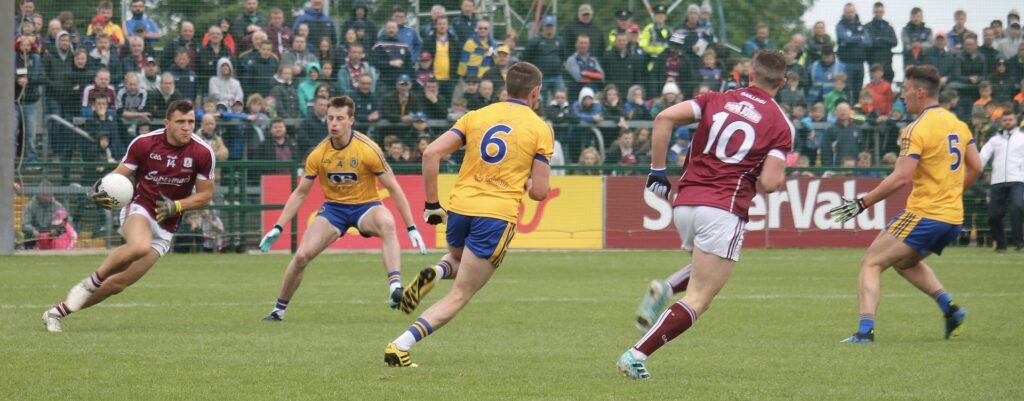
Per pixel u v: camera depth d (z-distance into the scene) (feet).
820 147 261.65
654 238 247.91
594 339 109.70
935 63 274.16
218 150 230.48
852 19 271.28
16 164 223.10
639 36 268.62
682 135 256.32
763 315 133.08
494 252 86.53
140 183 113.29
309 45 246.68
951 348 105.29
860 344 107.86
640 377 82.79
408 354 88.07
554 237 243.60
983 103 274.16
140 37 239.71
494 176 86.94
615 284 171.42
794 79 265.95
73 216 224.12
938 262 215.92
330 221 127.85
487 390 77.66
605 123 252.83
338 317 127.75
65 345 99.55
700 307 81.66
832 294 158.20
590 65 256.73
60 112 230.48
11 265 191.72
